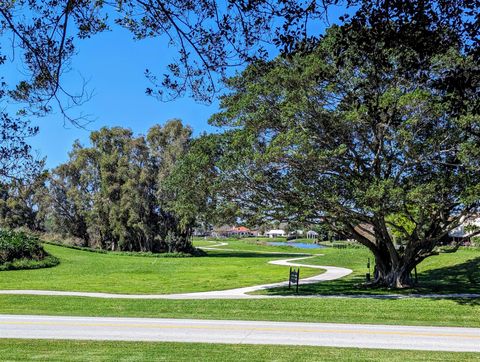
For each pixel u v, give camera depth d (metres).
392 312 18.59
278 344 12.58
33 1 6.11
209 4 5.80
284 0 5.54
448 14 5.25
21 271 41.44
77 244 78.31
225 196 23.70
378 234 27.09
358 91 17.42
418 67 5.98
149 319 17.47
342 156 22.59
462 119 15.82
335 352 11.43
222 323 16.47
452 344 12.63
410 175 22.67
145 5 5.90
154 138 72.06
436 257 44.56
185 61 6.38
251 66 6.31
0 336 13.95
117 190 73.88
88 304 21.81
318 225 25.95
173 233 70.94
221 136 24.23
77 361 10.60
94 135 77.19
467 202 20.59
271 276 37.09
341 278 34.75
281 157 21.42
